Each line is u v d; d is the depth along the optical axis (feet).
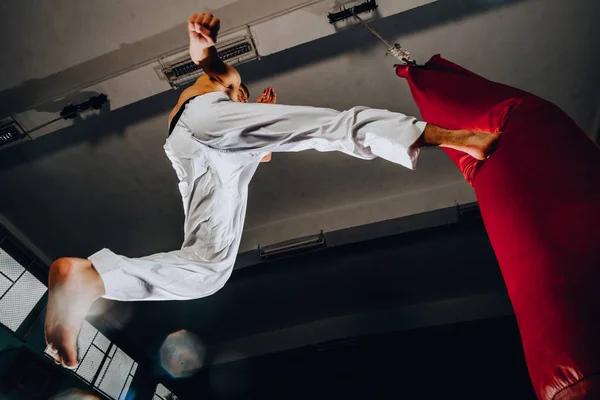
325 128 4.16
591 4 12.51
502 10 12.76
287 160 16.83
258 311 21.83
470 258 19.16
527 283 3.38
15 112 13.79
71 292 3.58
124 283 3.88
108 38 12.89
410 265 19.56
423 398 19.67
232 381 22.66
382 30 13.23
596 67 13.99
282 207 18.51
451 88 5.01
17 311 16.06
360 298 21.07
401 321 20.72
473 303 20.20
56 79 13.55
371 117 4.02
